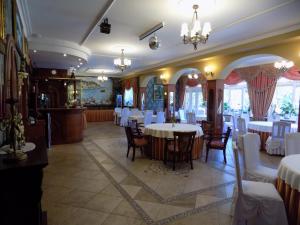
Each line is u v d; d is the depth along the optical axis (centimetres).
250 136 322
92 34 516
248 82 881
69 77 959
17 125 178
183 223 250
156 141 504
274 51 498
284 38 449
